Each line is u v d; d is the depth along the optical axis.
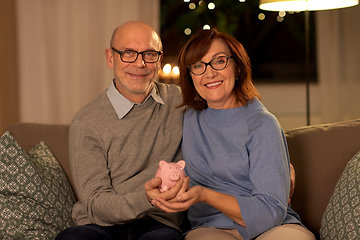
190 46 1.47
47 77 3.65
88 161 1.51
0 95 3.37
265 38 5.19
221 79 1.44
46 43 3.62
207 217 1.44
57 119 3.70
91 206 1.43
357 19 4.20
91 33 3.69
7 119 3.46
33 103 3.63
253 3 4.69
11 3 3.49
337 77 4.30
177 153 1.62
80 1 3.65
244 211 1.22
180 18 4.73
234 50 1.45
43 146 1.77
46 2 3.60
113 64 1.67
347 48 4.25
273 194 1.26
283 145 1.36
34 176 1.55
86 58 3.70
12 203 1.49
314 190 1.62
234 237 1.34
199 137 1.52
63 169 1.76
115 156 1.54
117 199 1.36
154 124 1.61
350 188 1.40
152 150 1.58
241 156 1.39
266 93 5.12
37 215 1.51
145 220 1.50
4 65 3.43
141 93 1.61
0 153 1.54
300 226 1.35
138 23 1.66
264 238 1.26
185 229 1.61
